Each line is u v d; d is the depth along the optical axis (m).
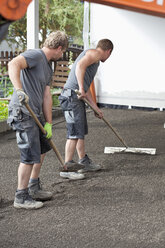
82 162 4.93
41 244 2.92
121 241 2.97
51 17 12.15
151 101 10.60
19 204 3.64
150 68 10.50
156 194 4.09
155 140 6.91
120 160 5.50
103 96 11.03
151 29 10.30
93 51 4.60
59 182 4.49
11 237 3.04
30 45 8.20
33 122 3.51
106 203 3.81
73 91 4.61
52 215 3.50
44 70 3.58
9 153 5.87
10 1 1.09
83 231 3.16
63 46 3.59
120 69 10.74
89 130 7.77
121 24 10.48
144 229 3.20
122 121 8.87
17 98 3.51
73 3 12.12
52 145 3.81
